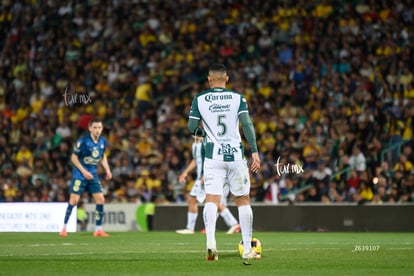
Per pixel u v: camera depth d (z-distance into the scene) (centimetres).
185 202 6238
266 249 3222
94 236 4425
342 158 6112
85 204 5525
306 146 6294
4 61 8100
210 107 2533
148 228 5466
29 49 8038
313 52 7450
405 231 5297
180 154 6556
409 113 6700
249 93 7200
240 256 2770
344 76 7019
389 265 2467
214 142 2525
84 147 4384
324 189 5888
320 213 5362
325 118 6562
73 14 8306
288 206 5375
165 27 7981
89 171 4441
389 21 7588
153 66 7631
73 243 3691
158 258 2705
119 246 3444
